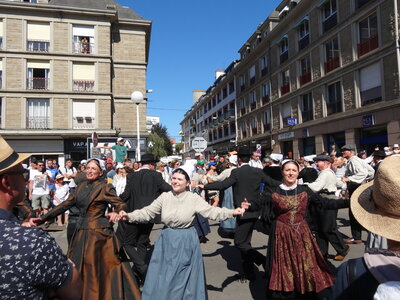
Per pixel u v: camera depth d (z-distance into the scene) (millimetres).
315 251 3363
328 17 20828
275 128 28016
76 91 25016
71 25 25172
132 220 3514
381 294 1098
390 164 1254
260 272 4875
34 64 24766
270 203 3668
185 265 3174
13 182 1459
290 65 25484
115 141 19031
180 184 3441
